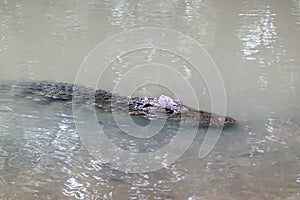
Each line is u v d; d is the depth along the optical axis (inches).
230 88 157.9
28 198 123.0
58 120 141.9
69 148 134.0
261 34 193.5
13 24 198.2
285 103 151.4
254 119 144.7
